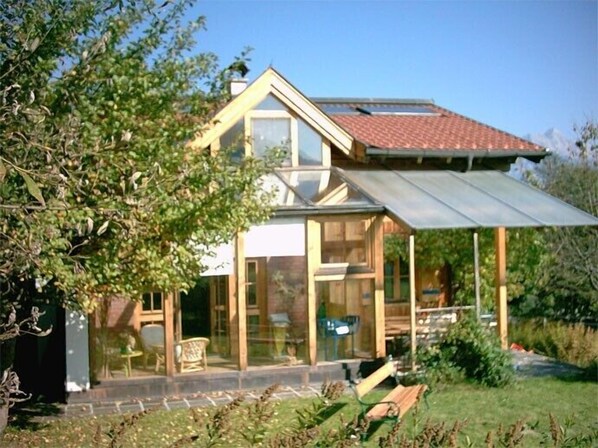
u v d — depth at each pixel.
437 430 5.71
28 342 17.59
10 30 8.60
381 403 10.95
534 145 22.23
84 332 15.72
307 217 17.23
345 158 20.78
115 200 9.06
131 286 11.23
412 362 16.42
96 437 6.14
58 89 10.24
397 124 23.39
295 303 17.25
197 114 12.52
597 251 23.23
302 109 18.80
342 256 17.48
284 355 17.16
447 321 18.30
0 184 6.59
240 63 12.52
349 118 23.72
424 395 12.80
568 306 24.92
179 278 11.70
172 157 11.25
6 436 12.66
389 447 5.57
